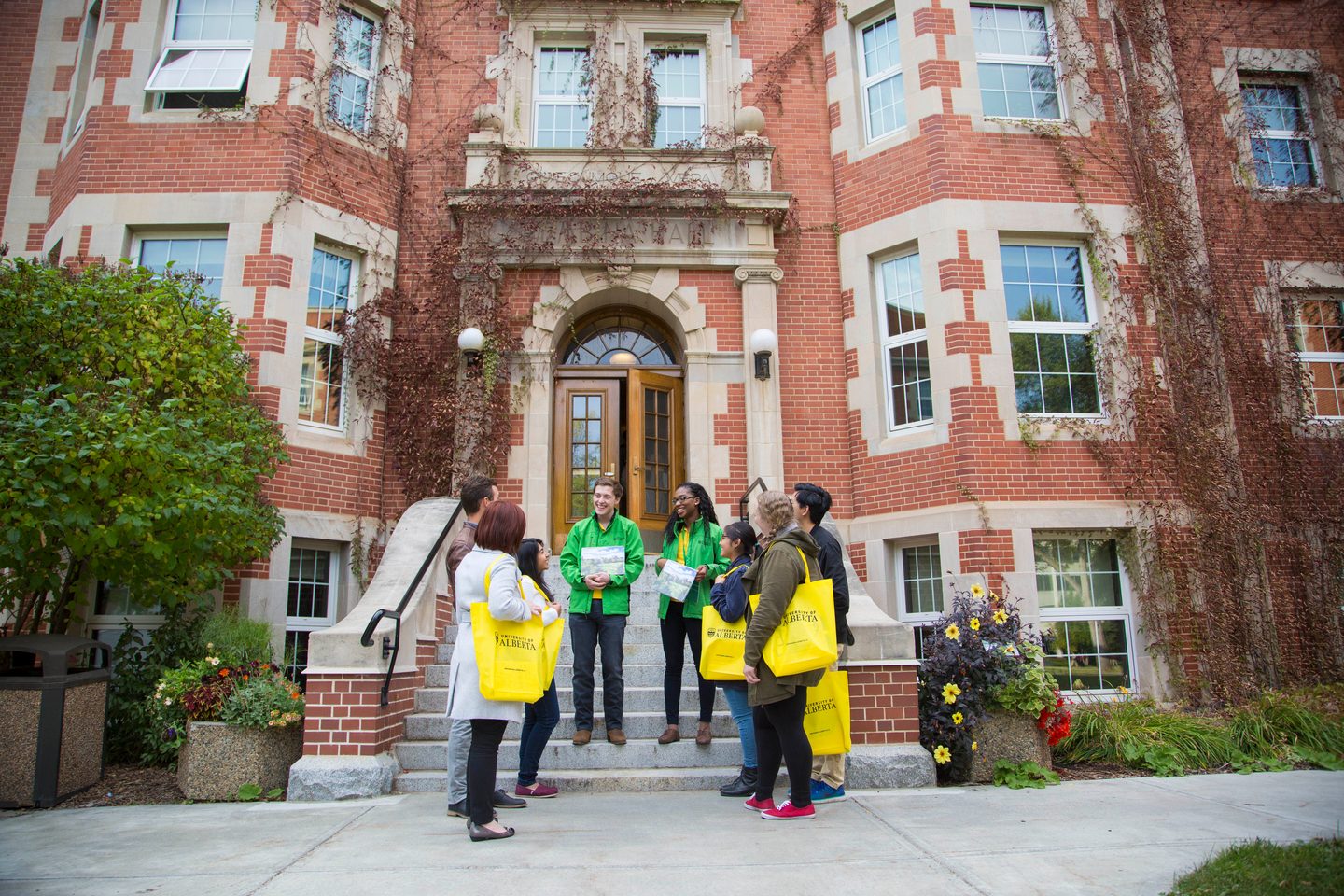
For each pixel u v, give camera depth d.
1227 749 6.25
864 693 5.63
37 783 5.34
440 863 3.78
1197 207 9.62
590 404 9.98
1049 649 8.39
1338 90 10.52
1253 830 4.25
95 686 5.95
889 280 9.75
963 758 5.66
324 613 8.80
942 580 8.77
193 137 9.09
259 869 3.76
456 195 9.25
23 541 5.75
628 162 9.74
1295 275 9.73
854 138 10.11
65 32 10.55
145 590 6.64
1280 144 10.52
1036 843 4.04
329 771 5.34
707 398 9.38
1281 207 9.94
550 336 9.38
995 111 9.80
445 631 7.17
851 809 4.78
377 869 3.71
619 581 5.66
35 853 4.10
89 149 9.05
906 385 9.45
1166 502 8.59
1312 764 6.21
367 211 9.54
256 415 7.64
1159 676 8.25
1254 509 8.70
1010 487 8.55
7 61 10.47
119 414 5.84
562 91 10.50
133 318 6.86
